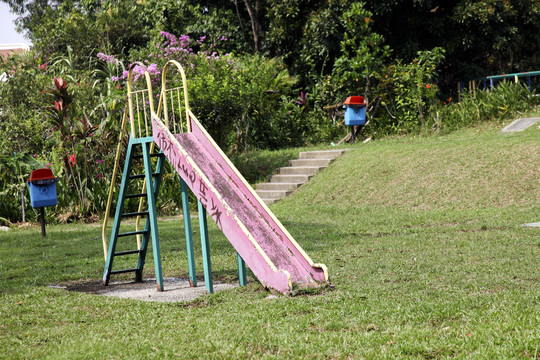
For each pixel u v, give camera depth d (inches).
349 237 417.4
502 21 948.6
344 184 636.1
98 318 231.0
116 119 746.2
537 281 248.1
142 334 201.5
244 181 287.7
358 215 529.7
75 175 689.0
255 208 284.4
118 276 346.9
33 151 757.3
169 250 422.0
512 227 407.5
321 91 995.9
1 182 688.4
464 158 600.7
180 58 842.2
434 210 519.2
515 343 162.6
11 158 692.7
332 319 201.6
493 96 844.6
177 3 1184.8
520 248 326.3
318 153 754.2
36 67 956.0
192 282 297.4
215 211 268.7
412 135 868.0
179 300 263.7
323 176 676.7
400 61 922.7
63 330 213.0
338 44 987.9
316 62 1040.8
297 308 219.5
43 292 283.9
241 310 226.7
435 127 852.0
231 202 272.7
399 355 161.9
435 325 190.5
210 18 1155.9
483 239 366.6
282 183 689.0
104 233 326.3
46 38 1140.5
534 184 515.8
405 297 229.3
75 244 482.3
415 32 1024.2
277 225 274.5
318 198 624.1
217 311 228.8
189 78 815.1
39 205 534.0
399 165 635.5
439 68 1072.8
